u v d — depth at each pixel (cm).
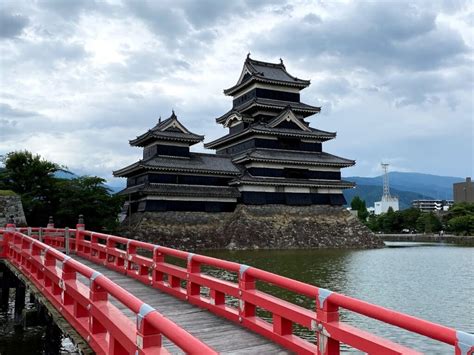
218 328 816
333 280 2945
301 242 5984
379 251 5603
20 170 4741
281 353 673
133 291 1202
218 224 5784
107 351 648
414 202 19650
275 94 6819
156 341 505
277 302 729
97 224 4647
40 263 1232
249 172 6119
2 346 1598
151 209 5375
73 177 5016
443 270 3569
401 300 2322
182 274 1095
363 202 12219
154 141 5656
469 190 15450
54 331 1549
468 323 1862
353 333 534
